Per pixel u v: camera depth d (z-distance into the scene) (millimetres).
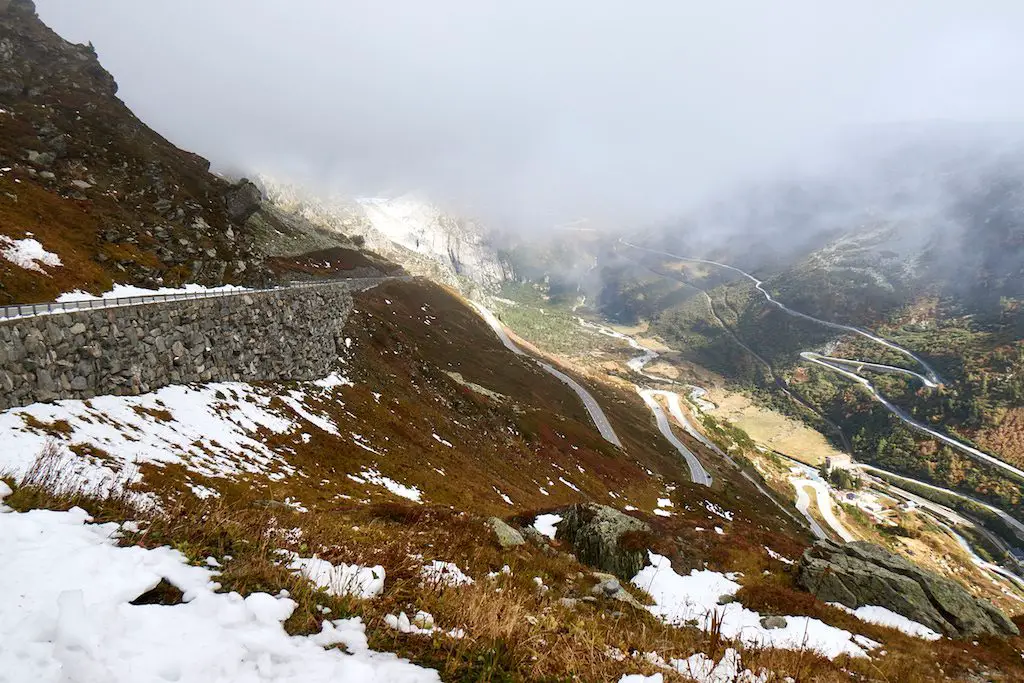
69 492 10273
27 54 73938
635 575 27125
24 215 39656
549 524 31406
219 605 6836
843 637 22531
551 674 7945
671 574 27516
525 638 8797
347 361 61031
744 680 11562
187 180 72500
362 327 75375
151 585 6820
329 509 23922
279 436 35188
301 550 10688
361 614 8117
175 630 5992
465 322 179625
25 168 48438
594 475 91875
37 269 32875
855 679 15805
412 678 6473
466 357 126438
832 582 28609
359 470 37250
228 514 11805
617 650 10391
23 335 22156
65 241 39250
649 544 29266
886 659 20500
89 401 24891
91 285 35375
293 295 50781
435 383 80938
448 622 8953
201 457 25375
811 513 191875
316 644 6863
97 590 6289
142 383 29609
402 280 166500
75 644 5188
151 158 67750
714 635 12688
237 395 37031
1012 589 183250
